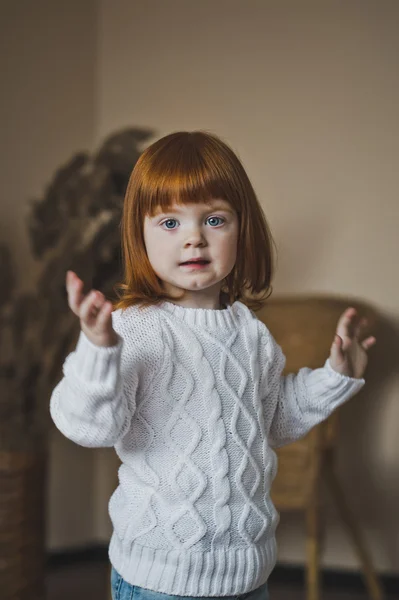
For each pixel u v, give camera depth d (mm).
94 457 3020
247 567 1177
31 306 2498
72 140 2969
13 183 2783
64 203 2537
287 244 2801
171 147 1226
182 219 1199
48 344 2490
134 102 2982
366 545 2732
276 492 2350
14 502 2318
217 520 1160
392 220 2715
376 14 2713
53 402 1110
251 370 1239
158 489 1156
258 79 2832
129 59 2986
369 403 2730
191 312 1230
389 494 2717
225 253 1216
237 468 1180
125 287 1285
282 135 2807
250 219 1266
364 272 2740
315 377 1334
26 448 2354
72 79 2967
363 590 2727
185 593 1150
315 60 2773
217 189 1197
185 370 1183
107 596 2570
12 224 2775
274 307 2639
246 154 2844
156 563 1156
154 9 2959
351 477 2746
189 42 2914
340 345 1309
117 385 1049
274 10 2814
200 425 1172
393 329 2711
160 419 1167
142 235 1246
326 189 2770
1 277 2596
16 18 2805
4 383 2414
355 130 2740
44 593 2430
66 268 2516
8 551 2316
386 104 2711
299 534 2811
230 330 1246
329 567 2771
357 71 2734
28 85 2834
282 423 1331
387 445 2717
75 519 2971
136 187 1235
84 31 3004
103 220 2895
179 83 2928
